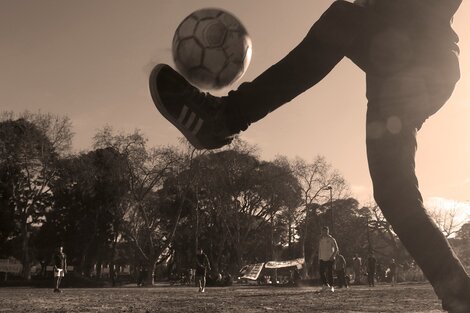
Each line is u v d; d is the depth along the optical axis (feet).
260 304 31.58
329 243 53.42
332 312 23.22
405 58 6.19
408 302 30.91
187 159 192.24
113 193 189.16
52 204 210.38
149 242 195.52
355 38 6.16
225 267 214.28
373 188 6.55
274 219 232.12
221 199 207.41
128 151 186.09
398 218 6.19
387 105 6.39
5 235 189.78
